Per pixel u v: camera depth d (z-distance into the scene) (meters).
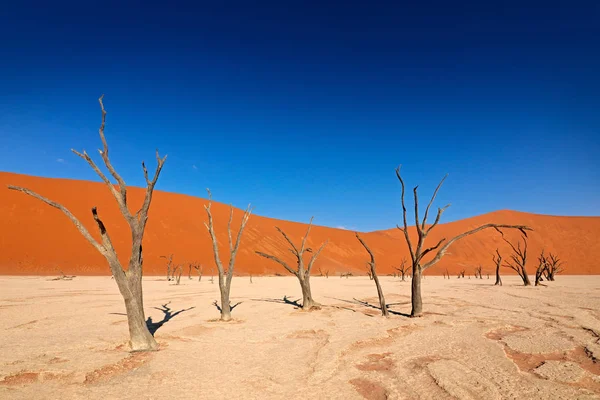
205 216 78.19
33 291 25.38
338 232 96.00
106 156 9.04
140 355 8.51
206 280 46.84
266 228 83.69
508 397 5.96
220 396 6.00
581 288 29.92
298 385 6.55
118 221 65.38
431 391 6.23
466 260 87.75
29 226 57.19
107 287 29.75
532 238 93.94
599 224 96.75
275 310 16.66
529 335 10.86
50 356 8.31
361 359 8.27
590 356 8.52
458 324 12.72
